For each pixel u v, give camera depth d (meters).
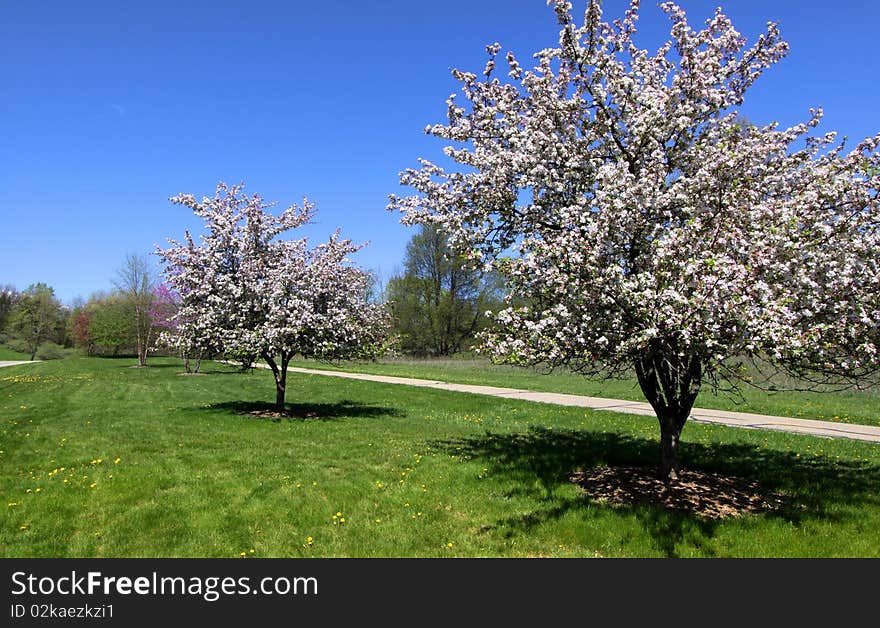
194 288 14.82
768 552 5.64
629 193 6.03
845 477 8.01
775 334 5.13
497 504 7.06
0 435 11.74
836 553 5.59
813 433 12.12
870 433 12.18
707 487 7.53
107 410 16.14
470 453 9.74
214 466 8.87
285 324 14.12
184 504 7.03
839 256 5.87
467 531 6.34
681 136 7.50
